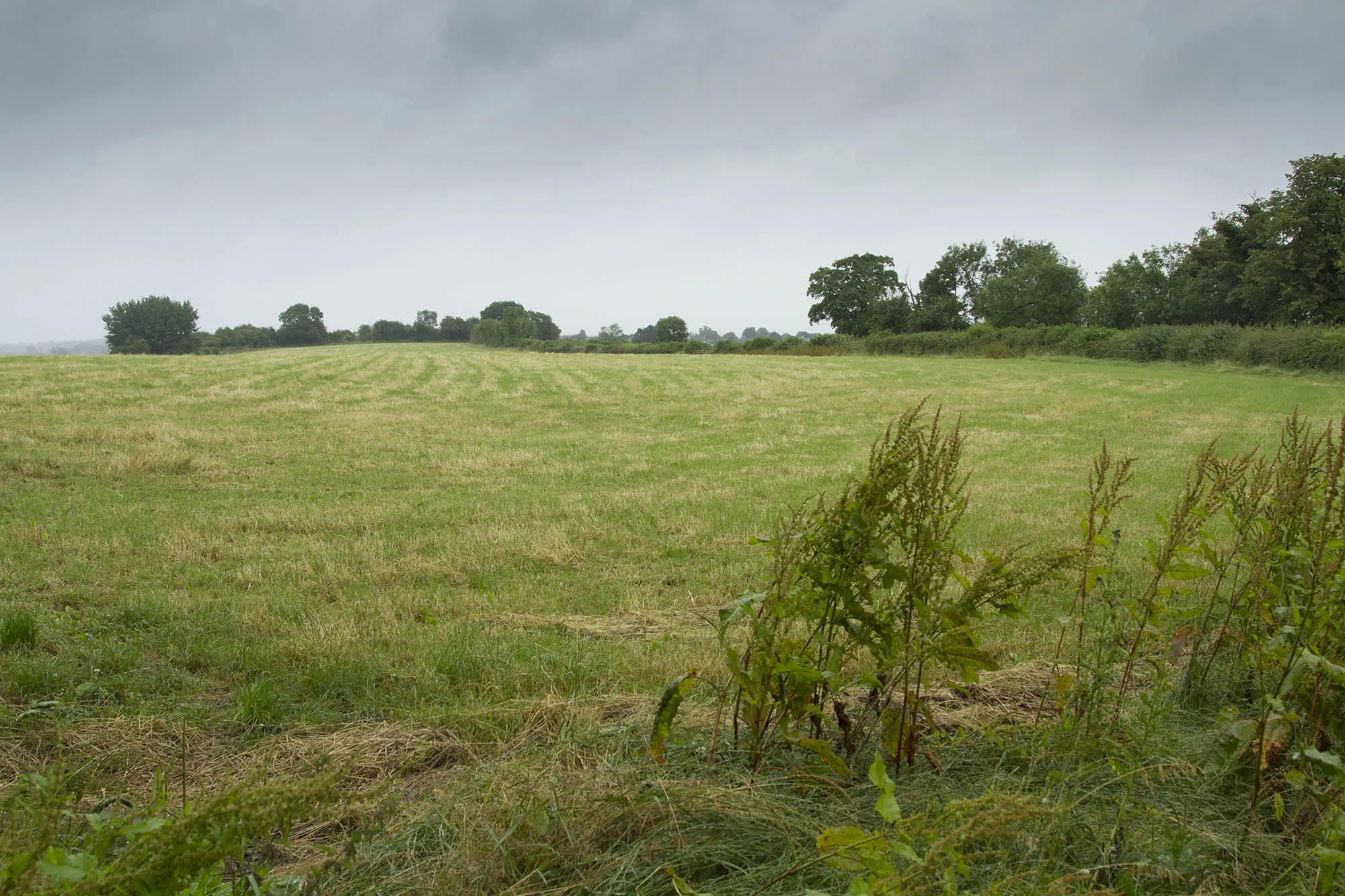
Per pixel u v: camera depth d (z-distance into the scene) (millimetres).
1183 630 3580
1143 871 2264
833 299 81875
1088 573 3160
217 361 36781
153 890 1565
